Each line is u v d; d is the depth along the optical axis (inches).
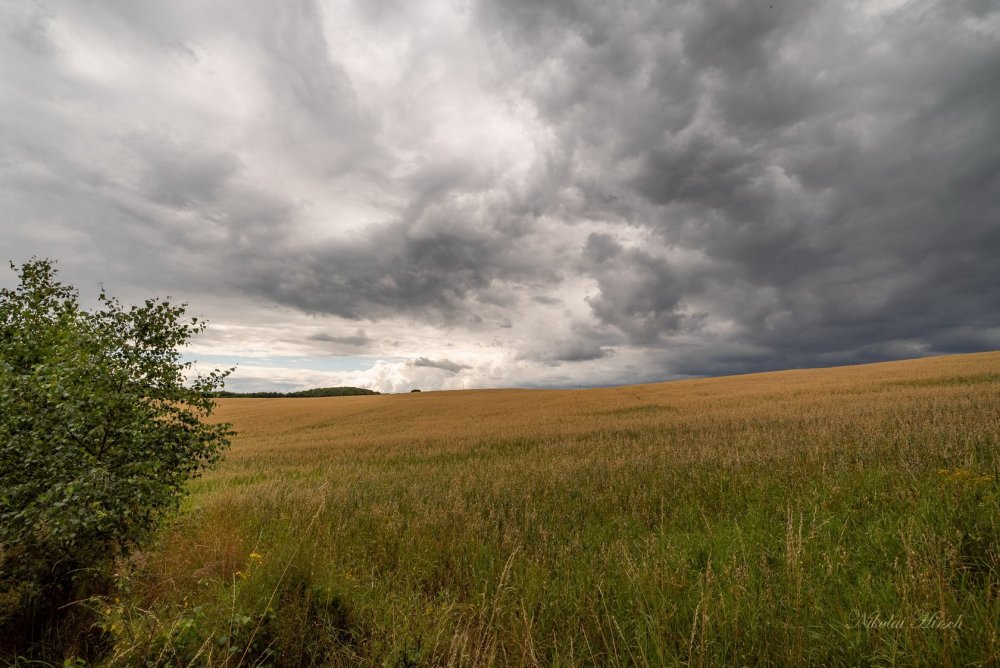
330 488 387.5
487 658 136.5
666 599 149.7
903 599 119.1
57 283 220.1
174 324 230.7
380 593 182.2
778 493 258.2
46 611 172.9
